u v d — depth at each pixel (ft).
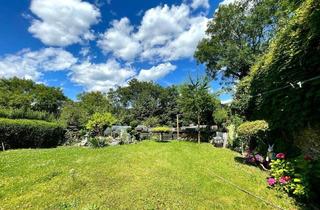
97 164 31.73
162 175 26.45
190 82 72.59
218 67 94.27
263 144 34.65
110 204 17.43
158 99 155.43
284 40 25.94
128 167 30.14
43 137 65.31
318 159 19.16
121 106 222.07
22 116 70.54
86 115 99.81
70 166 30.22
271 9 74.90
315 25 18.79
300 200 17.99
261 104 35.45
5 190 20.67
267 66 31.63
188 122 98.58
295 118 25.26
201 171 28.76
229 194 20.10
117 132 84.43
